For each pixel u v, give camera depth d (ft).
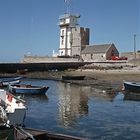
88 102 117.91
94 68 279.69
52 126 76.38
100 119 85.81
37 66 285.64
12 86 142.31
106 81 199.93
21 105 71.26
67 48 382.83
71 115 90.63
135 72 244.01
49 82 207.00
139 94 145.28
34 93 138.00
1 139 60.13
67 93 146.30
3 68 272.72
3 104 80.79
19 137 53.36
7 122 67.21
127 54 342.64
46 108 102.47
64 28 385.70
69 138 53.67
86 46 368.48
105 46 344.49
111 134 70.28
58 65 293.84
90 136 68.28
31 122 80.18
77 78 215.72
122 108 104.94
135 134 70.64
